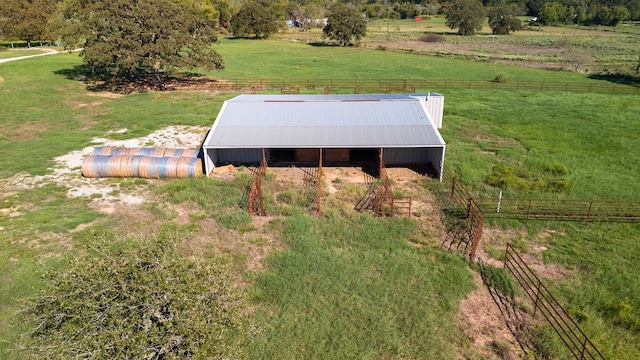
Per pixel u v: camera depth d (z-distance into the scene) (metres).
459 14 110.56
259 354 12.25
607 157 28.45
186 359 8.60
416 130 25.67
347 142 24.62
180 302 8.90
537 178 25.17
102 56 42.91
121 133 32.00
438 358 12.31
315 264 16.44
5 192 22.34
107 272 9.15
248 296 14.53
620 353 12.55
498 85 51.97
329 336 13.01
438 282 15.63
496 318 14.02
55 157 27.14
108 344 8.34
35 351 9.83
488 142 31.81
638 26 133.50
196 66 48.38
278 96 32.56
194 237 18.30
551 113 39.38
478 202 21.94
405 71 60.66
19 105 38.75
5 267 16.00
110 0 45.72
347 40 88.31
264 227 19.30
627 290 15.24
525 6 173.50
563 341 12.94
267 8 114.44
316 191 22.94
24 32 69.81
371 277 15.86
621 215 20.72
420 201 22.30
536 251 17.89
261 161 27.00
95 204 21.28
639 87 50.78
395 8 167.12
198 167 24.47
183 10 50.06
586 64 68.06
